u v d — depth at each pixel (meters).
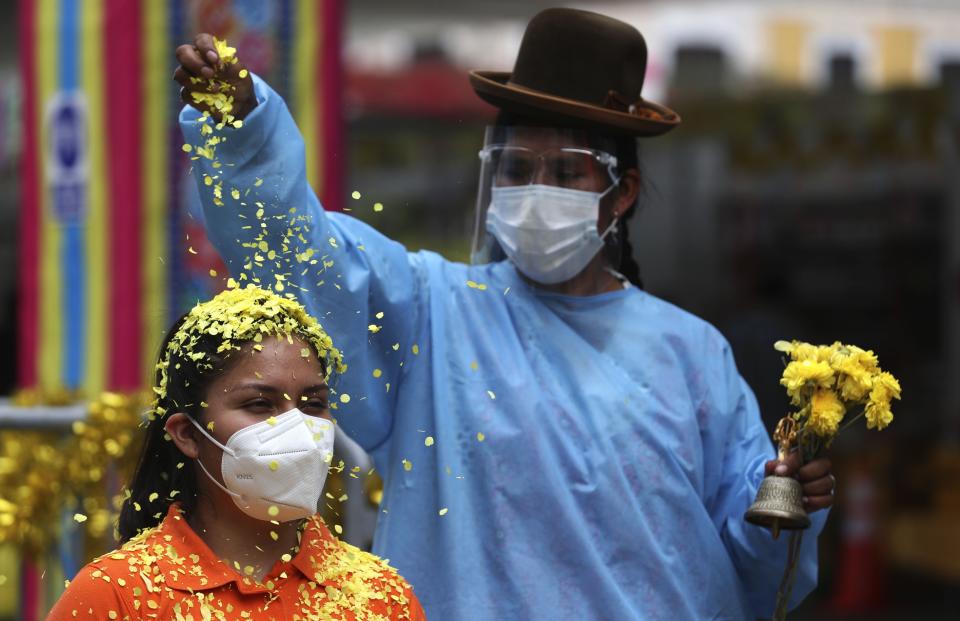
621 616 8.84
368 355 9.05
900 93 27.38
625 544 8.97
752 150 29.67
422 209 33.56
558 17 9.70
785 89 29.48
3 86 27.73
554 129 9.43
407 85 31.02
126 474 11.73
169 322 16.52
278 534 6.99
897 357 32.31
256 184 8.26
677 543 9.12
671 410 9.30
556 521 8.88
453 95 31.19
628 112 9.81
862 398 8.63
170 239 17.20
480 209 9.81
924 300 32.41
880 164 29.59
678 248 33.19
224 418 6.76
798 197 32.88
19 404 13.38
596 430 9.12
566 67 9.66
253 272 8.41
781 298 26.09
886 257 32.69
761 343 25.16
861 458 29.14
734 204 33.12
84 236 17.73
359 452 9.99
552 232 9.29
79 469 12.06
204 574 6.67
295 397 6.86
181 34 17.17
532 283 9.66
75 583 6.55
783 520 8.55
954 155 27.98
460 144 34.19
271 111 8.30
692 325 9.72
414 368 9.26
